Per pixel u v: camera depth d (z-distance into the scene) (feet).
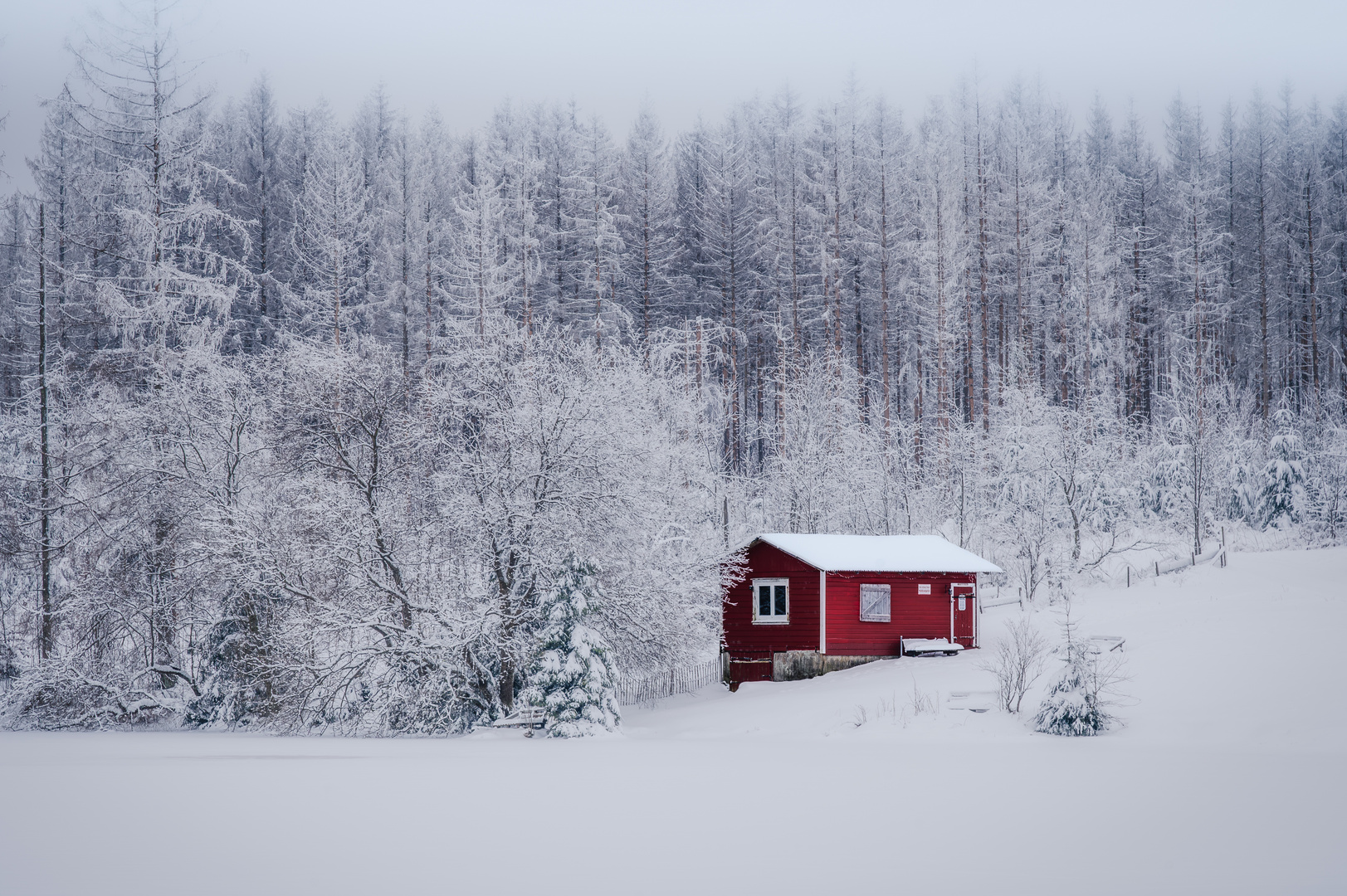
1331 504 169.48
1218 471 178.60
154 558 100.53
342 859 33.37
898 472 168.45
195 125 141.49
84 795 47.60
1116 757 60.70
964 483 164.66
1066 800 44.83
